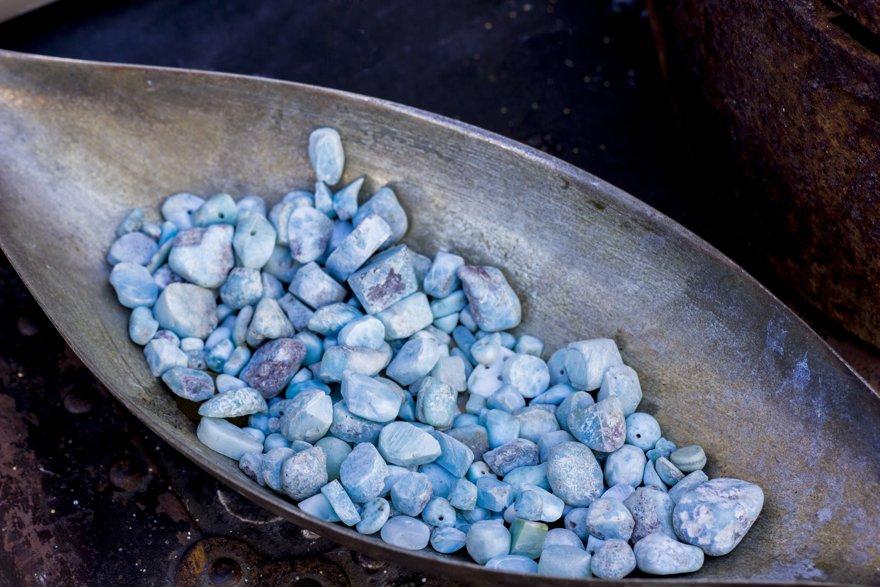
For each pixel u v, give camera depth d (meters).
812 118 0.49
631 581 0.44
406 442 0.48
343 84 0.59
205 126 0.52
